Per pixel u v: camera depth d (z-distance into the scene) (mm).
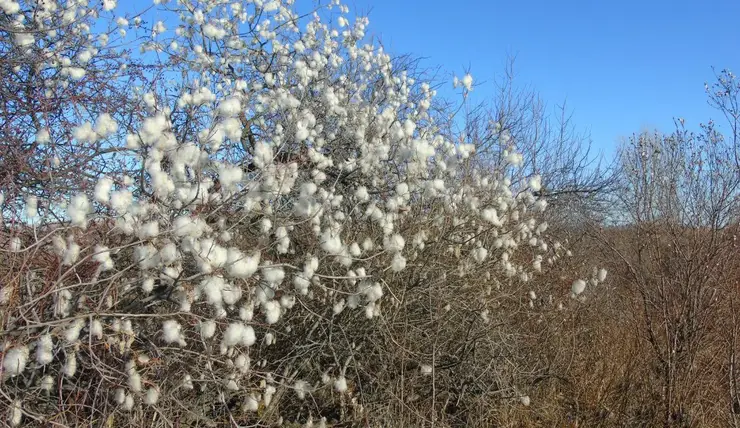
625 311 6609
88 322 2779
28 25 5254
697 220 5160
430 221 4977
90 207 2578
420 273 4703
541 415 4848
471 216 5094
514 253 6387
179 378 3209
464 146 4812
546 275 6742
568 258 7816
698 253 4941
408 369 4918
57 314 2553
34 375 2730
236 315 3510
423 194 4531
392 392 4301
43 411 2885
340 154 5785
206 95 3791
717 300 4988
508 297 5523
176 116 4914
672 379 4695
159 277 2869
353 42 7512
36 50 4836
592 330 6410
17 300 2449
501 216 5164
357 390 4562
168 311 3195
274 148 5180
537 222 7969
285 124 5418
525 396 4691
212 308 3115
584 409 5035
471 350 4797
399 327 4695
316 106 6211
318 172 4219
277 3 6844
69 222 2793
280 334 4266
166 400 3090
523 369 5230
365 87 7086
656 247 5270
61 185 3723
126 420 2924
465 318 4906
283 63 6883
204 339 3051
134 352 2775
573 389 5234
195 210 2914
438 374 4762
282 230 3275
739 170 5176
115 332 2713
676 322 4988
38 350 2424
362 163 4625
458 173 5609
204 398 3422
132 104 4473
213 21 6336
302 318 4387
